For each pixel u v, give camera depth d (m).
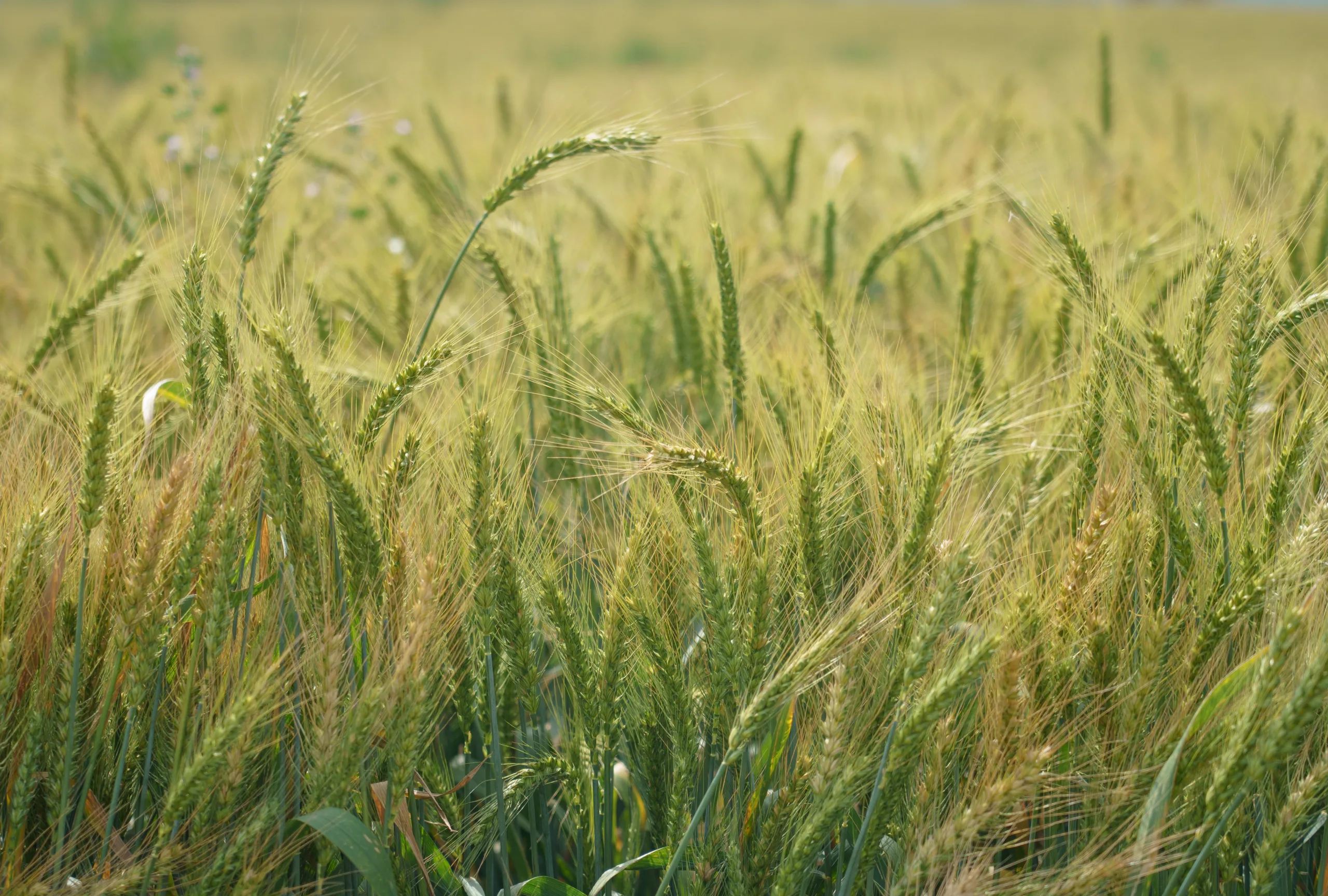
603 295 4.54
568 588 2.79
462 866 2.49
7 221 6.62
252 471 2.28
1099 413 2.54
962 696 2.24
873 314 4.33
